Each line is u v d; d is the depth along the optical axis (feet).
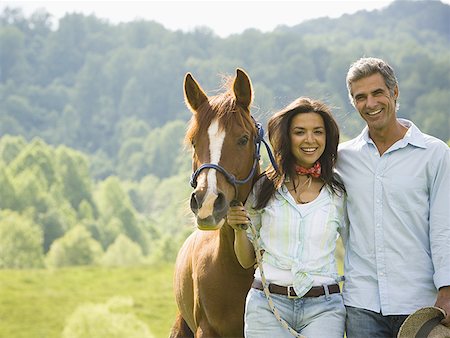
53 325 83.87
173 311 91.45
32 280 109.19
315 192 11.14
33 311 89.10
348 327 11.05
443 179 10.59
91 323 85.61
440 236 10.49
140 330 83.66
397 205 10.75
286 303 10.75
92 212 160.76
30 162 164.14
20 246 127.54
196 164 11.30
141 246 148.36
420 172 10.69
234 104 11.31
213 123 11.13
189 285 13.39
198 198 10.52
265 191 11.15
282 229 10.85
